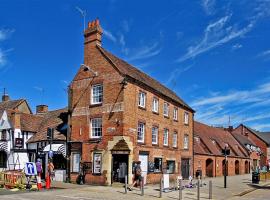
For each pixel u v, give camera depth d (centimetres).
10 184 2373
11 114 3488
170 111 3522
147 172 2967
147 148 2994
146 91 3058
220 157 4978
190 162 3919
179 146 3669
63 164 3080
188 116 3984
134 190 2427
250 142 7344
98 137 2822
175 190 2559
